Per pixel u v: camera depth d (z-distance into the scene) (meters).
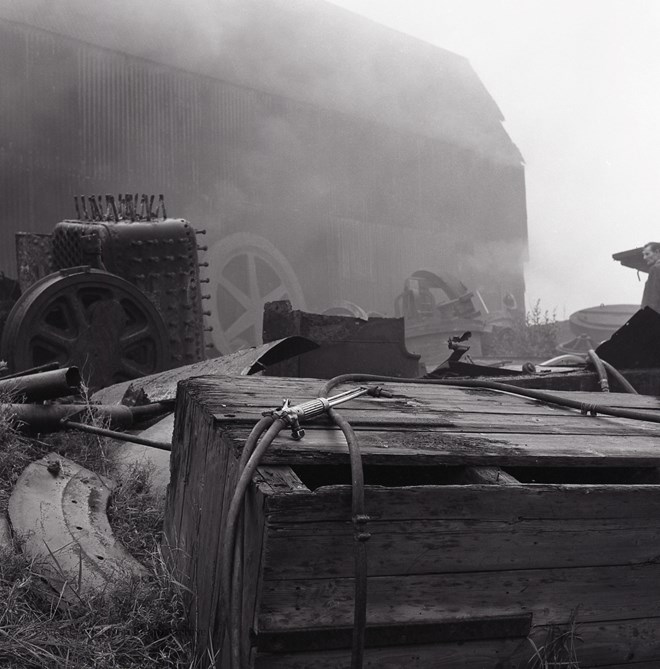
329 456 2.39
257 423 2.63
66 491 4.06
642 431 3.18
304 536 2.11
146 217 9.03
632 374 5.97
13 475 4.05
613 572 2.43
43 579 3.09
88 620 2.83
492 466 2.54
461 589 2.27
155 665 2.65
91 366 7.54
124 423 5.39
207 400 3.07
